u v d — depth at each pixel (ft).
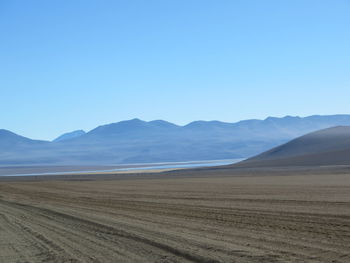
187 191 167.53
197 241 54.13
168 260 44.78
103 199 140.56
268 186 183.73
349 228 62.13
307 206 95.91
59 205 124.06
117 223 76.07
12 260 48.29
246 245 50.80
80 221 82.69
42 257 49.42
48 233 68.74
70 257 48.62
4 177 566.36
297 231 61.11
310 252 45.96
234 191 158.10
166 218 82.23
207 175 379.35
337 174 294.46
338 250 46.80
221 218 79.25
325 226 64.85
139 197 143.33
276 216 79.00
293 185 184.65
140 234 61.77
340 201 105.60
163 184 235.61
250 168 525.34
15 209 116.88
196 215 85.56
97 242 57.82
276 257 43.65
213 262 42.68
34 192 198.59
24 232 71.41
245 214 83.97
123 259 46.24
